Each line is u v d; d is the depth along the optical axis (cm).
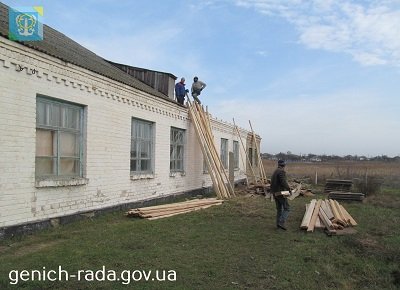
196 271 657
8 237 830
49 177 978
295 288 609
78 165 1096
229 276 644
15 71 851
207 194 2050
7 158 832
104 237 879
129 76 1827
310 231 1010
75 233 912
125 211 1283
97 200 1155
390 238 991
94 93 1134
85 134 1103
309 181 2883
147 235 910
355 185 2242
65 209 1016
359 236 987
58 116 1012
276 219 1133
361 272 715
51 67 955
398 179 3269
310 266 719
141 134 1459
